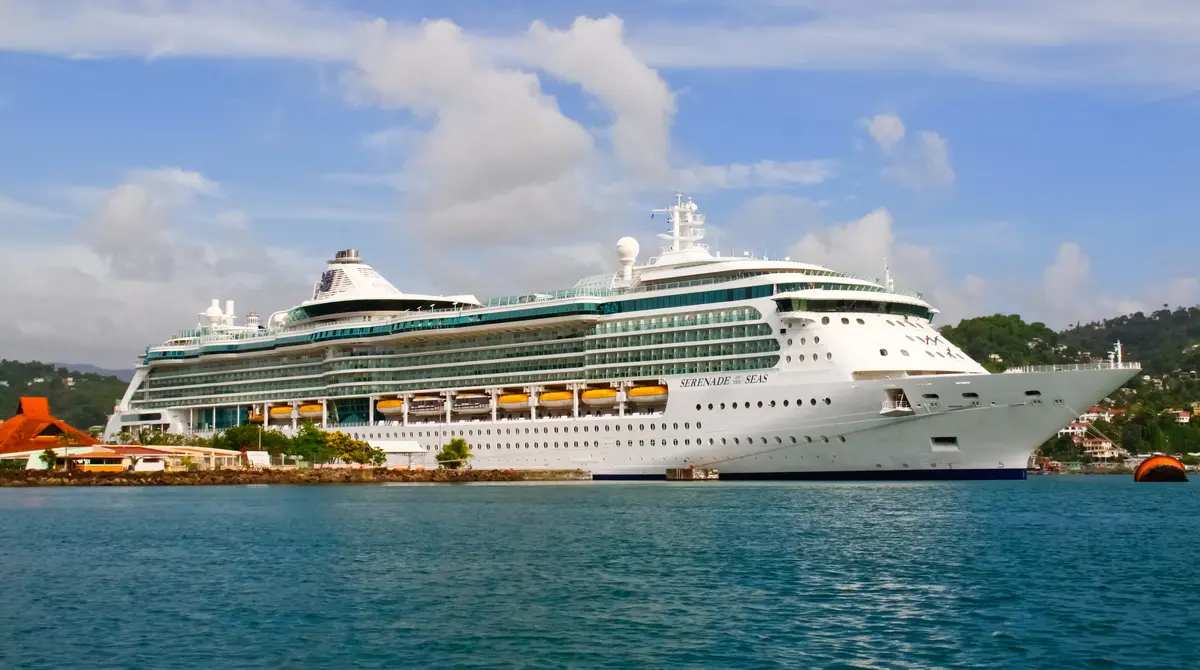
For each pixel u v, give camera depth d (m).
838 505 97.06
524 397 149.38
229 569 64.75
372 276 184.75
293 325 187.88
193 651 43.94
